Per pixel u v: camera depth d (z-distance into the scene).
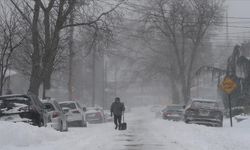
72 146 45.16
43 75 81.44
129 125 91.75
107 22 87.44
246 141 50.00
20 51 90.88
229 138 53.41
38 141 46.38
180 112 116.75
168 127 76.75
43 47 85.44
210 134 58.88
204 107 82.56
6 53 88.75
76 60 146.62
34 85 80.56
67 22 90.25
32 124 52.94
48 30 82.62
